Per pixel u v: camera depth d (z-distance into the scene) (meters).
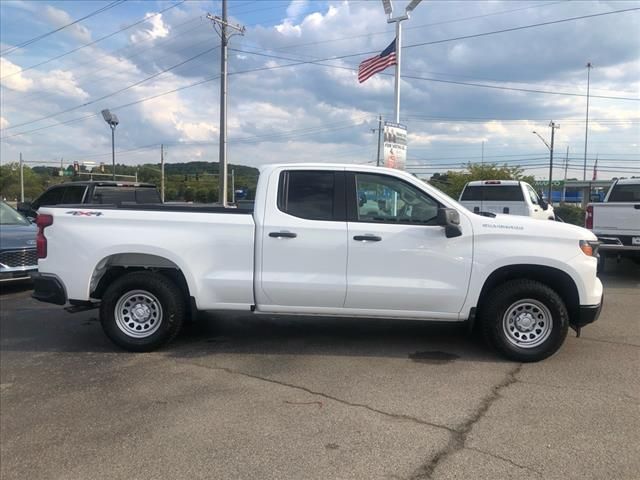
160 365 5.40
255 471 3.36
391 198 5.55
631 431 3.85
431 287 5.41
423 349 5.84
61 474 3.38
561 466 3.38
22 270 9.22
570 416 4.11
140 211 5.70
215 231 5.59
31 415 4.26
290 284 5.51
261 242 5.54
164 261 5.82
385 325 6.88
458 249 5.39
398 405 4.34
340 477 3.28
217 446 3.69
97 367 5.37
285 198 5.61
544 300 5.32
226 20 31.91
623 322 7.10
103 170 65.38
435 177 65.50
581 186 70.50
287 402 4.42
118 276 6.08
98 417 4.20
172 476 3.32
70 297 5.73
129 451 3.65
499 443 3.68
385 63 17.36
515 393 4.57
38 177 104.31
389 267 5.44
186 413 4.23
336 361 5.46
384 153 15.93
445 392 4.61
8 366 5.45
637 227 10.43
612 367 5.25
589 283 5.35
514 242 5.36
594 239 5.50
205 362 5.48
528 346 5.40
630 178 12.07
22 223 11.02
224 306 5.67
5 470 3.44
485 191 14.64
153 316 5.86
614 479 3.22
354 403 4.38
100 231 5.68
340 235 5.46
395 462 3.45
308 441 3.74
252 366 5.33
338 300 5.52
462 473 3.30
